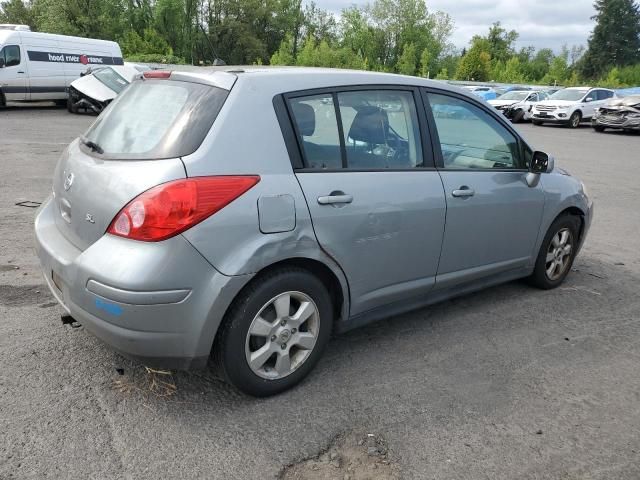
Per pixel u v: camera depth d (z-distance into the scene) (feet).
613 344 13.32
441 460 8.89
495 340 13.19
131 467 8.36
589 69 322.55
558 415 10.29
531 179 14.55
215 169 9.04
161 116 9.80
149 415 9.61
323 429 9.50
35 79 63.31
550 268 16.34
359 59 222.89
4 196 24.68
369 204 10.82
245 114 9.56
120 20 174.09
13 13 222.69
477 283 14.16
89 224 9.50
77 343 11.87
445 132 12.75
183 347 9.07
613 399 10.93
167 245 8.63
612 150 56.54
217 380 10.78
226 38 221.05
